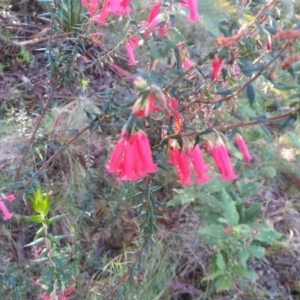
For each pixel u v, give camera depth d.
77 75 0.19
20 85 0.34
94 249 0.27
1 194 0.17
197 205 0.32
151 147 0.16
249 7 0.17
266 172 0.36
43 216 0.16
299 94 0.13
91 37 0.19
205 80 0.16
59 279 0.17
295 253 0.32
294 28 0.14
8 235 0.26
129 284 0.25
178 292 0.28
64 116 0.32
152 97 0.11
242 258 0.28
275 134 0.39
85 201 0.25
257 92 0.35
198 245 0.30
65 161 0.30
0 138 0.29
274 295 0.30
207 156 0.33
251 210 0.31
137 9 0.31
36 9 0.38
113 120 0.17
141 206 0.17
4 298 0.20
